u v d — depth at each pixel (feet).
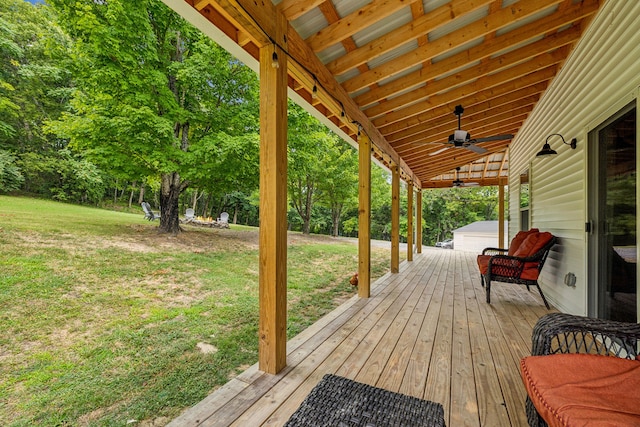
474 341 8.25
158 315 11.32
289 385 5.99
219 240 29.60
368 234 13.12
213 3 5.41
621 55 7.39
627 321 7.27
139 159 24.08
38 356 8.16
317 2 6.55
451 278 17.72
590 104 9.07
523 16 8.14
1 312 10.51
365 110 13.16
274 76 6.59
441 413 3.32
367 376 6.37
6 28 39.37
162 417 5.82
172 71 23.75
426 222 81.56
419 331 8.99
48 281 13.51
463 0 7.53
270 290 6.56
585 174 9.33
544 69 12.63
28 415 5.90
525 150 17.81
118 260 18.02
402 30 8.30
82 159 47.57
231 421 4.88
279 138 6.71
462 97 12.91
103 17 19.77
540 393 3.70
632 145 7.07
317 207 63.21
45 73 41.96
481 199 76.02
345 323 9.66
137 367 7.73
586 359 4.22
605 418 3.10
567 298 10.80
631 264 7.09
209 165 23.58
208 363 7.97
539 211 14.62
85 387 6.82
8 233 19.85
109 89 20.62
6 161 39.88
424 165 25.99
